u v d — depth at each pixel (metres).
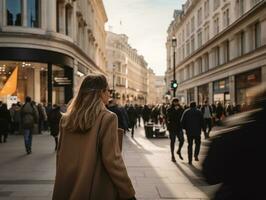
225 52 38.47
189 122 11.84
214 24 43.34
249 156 2.18
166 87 90.44
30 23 26.59
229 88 35.12
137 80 146.50
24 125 14.16
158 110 32.88
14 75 23.77
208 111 20.92
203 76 46.59
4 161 12.34
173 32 77.19
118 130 3.38
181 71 67.25
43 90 30.19
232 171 2.23
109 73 107.88
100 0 51.75
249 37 30.36
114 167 3.02
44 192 7.95
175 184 8.73
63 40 27.67
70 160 3.13
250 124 2.20
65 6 30.95
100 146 3.08
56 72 31.31
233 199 2.25
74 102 3.24
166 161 12.34
